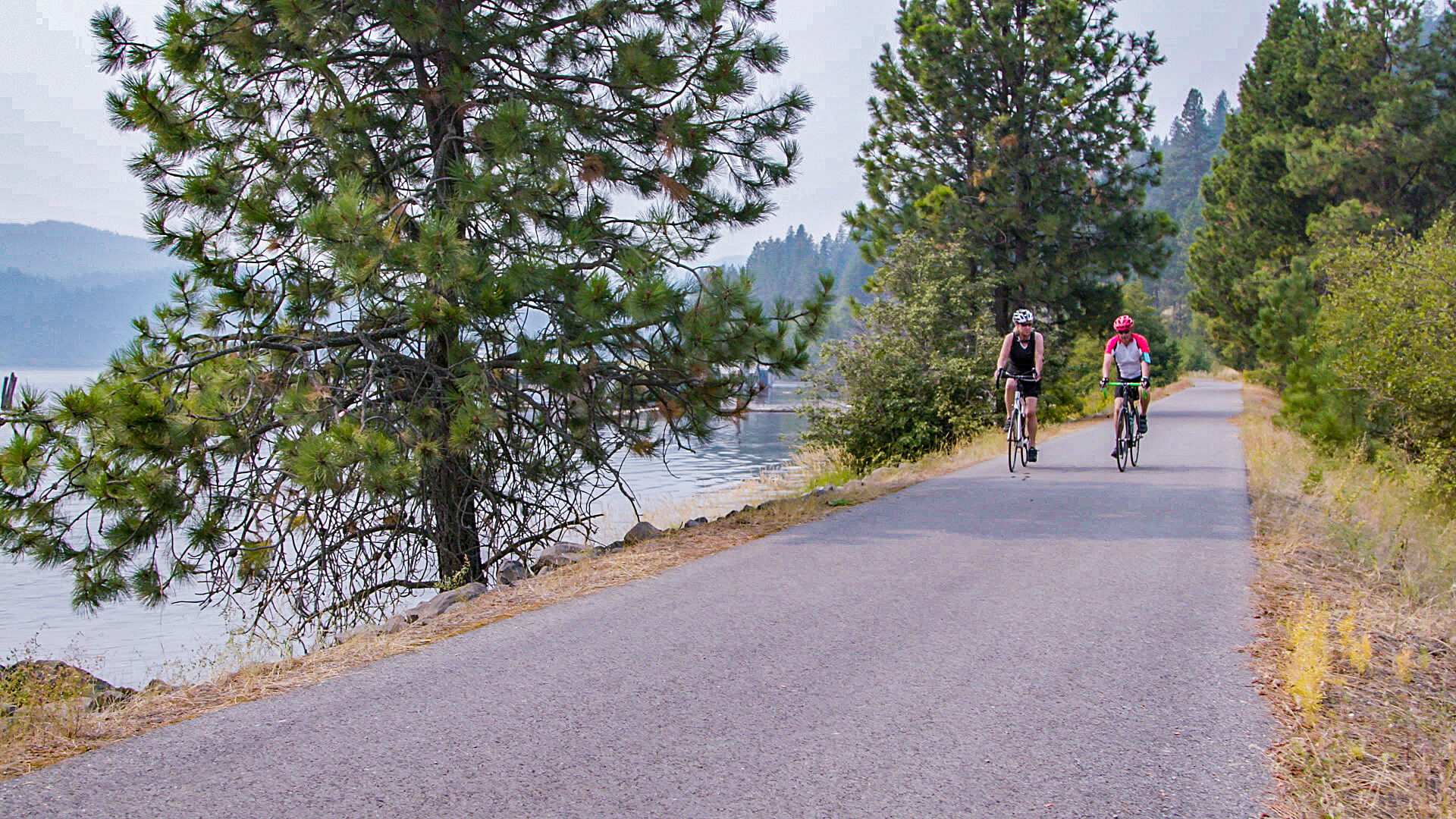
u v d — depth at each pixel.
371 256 8.71
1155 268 27.66
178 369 9.72
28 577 14.59
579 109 10.91
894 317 22.20
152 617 12.08
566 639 5.30
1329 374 14.64
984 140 26.77
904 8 28.78
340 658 5.06
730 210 11.75
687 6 10.99
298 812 3.21
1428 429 13.53
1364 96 30.92
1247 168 35.50
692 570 7.03
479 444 10.07
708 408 11.31
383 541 10.48
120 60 10.21
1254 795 3.32
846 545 7.86
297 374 9.88
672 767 3.57
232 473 9.56
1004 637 5.21
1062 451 16.17
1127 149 27.33
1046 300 27.09
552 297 10.26
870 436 21.77
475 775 3.51
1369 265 14.48
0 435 8.13
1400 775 3.51
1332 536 8.05
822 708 4.18
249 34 10.23
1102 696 4.30
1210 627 5.39
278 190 10.59
